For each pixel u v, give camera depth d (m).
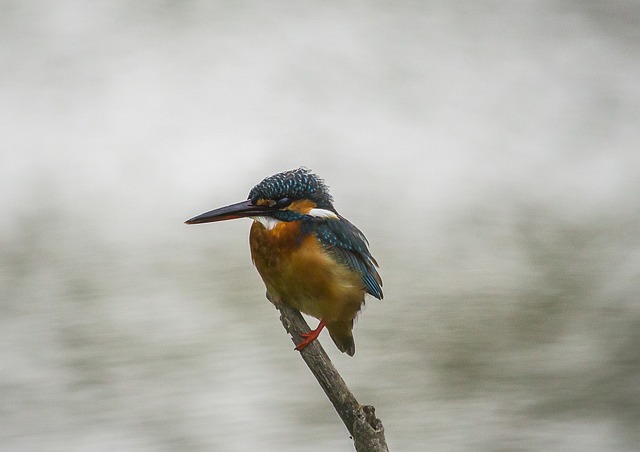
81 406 11.11
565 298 13.45
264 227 6.82
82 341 12.18
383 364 11.87
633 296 13.09
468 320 12.73
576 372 11.82
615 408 11.21
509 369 11.77
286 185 6.79
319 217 6.83
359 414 5.20
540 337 12.58
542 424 11.12
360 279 6.98
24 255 14.42
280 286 6.89
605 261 14.47
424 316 12.82
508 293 13.19
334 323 7.02
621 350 11.95
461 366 11.82
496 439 10.67
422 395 11.51
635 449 10.68
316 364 5.47
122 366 11.64
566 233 15.47
